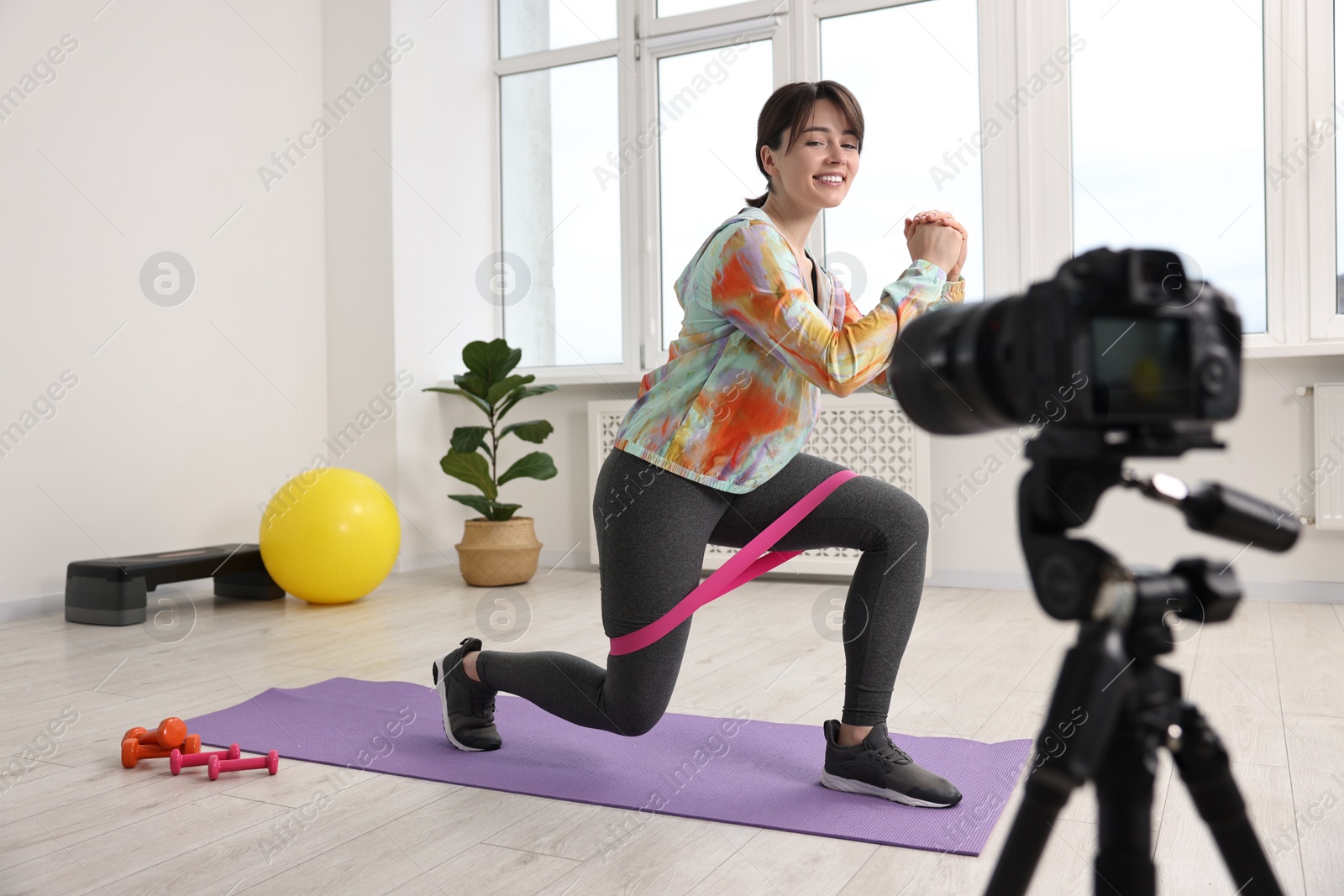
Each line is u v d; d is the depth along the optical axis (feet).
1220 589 1.98
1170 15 12.10
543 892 4.26
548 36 16.33
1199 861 4.35
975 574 12.87
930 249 4.77
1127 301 1.76
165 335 13.28
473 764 6.07
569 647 9.66
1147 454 1.81
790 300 4.64
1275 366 11.23
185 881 4.45
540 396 15.84
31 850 4.85
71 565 11.44
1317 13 11.43
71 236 12.17
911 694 7.49
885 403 13.10
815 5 14.08
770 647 9.43
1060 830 4.79
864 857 4.55
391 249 15.03
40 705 7.75
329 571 12.09
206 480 13.78
